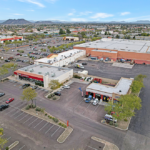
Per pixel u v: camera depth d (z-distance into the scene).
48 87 55.59
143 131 33.31
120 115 32.59
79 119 37.25
